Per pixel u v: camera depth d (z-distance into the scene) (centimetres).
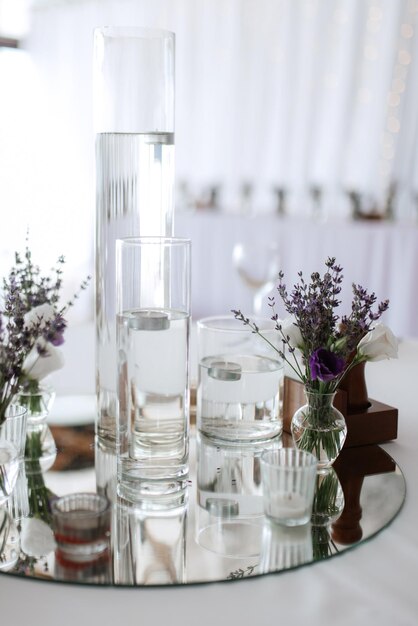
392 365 158
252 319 117
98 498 81
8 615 68
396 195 439
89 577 74
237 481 100
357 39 448
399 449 112
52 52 574
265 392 111
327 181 473
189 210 484
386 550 81
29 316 108
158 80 105
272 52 488
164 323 92
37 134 581
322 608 70
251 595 71
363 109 455
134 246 93
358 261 389
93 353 165
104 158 106
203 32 515
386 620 68
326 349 97
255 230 429
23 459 106
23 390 117
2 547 80
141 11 538
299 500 85
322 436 100
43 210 577
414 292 378
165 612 69
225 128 513
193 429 122
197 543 81
